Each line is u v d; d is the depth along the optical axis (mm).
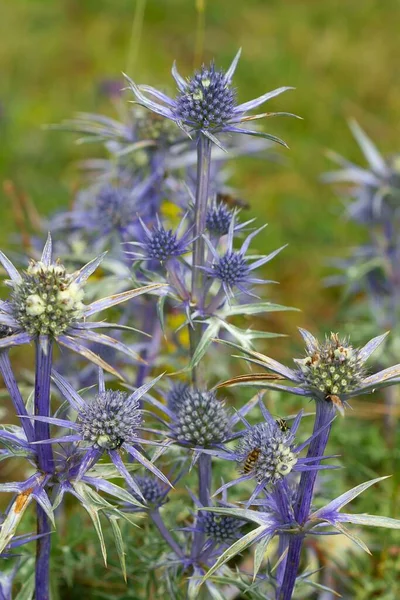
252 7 1509
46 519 496
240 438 508
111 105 1137
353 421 705
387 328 732
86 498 473
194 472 603
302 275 943
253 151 705
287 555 495
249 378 490
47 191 993
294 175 1085
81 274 480
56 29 1397
